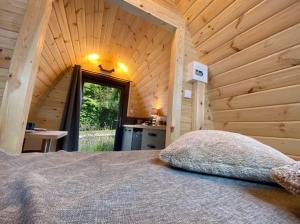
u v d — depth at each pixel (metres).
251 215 0.39
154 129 2.58
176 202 0.43
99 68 3.54
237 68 1.59
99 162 0.80
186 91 1.84
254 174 0.58
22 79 1.04
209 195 0.49
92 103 3.63
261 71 1.41
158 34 2.22
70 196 0.42
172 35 1.95
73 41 2.50
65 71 3.24
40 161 0.73
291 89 1.25
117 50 3.12
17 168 0.61
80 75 3.25
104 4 2.01
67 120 3.00
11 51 1.06
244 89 1.59
